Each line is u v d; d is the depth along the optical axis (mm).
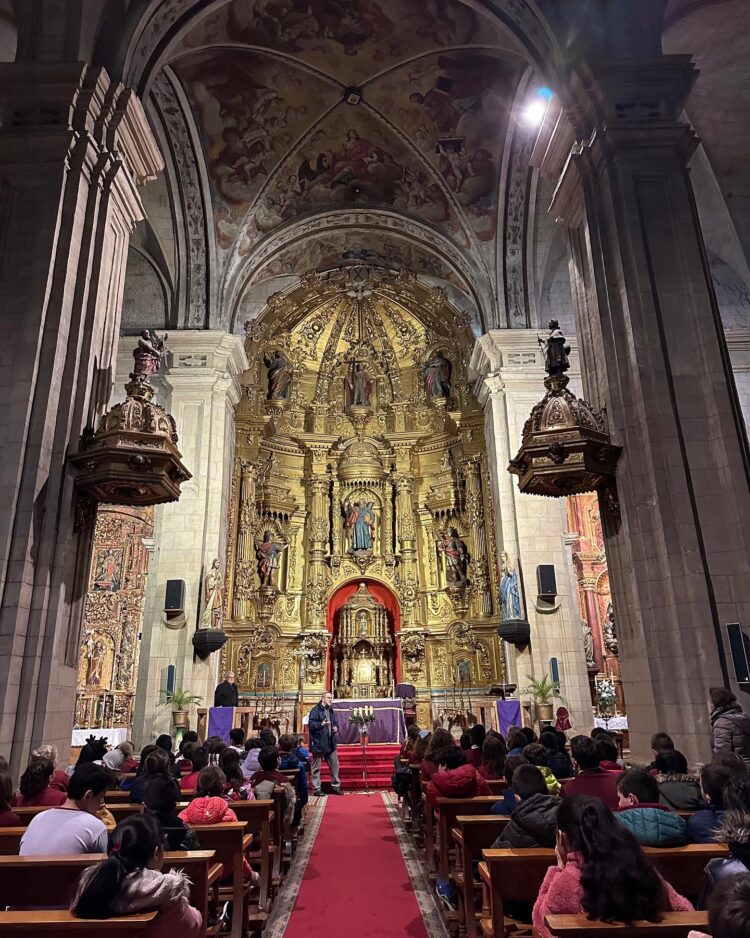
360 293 22484
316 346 23406
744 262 16219
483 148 17812
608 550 9867
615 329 10008
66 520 8781
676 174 10328
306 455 22938
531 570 16984
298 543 22109
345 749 16656
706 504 8867
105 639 17688
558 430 9477
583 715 15906
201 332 17906
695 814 3967
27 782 5414
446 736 7891
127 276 18672
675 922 2629
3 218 9531
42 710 7988
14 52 13148
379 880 6957
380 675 20734
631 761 9094
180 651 15852
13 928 2756
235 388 19234
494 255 18906
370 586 22172
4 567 8078
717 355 9398
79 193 9766
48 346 9047
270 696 19672
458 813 6035
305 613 21266
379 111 17500
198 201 18000
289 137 17828
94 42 10805
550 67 11805
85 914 2812
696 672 8234
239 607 19453
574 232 11914
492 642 19812
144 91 11656
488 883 4570
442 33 15414
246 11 14617
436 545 21922
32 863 3539
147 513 18344
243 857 5035
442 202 18938
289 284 21219
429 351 23172
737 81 14344
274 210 19047
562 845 3119
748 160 15648
